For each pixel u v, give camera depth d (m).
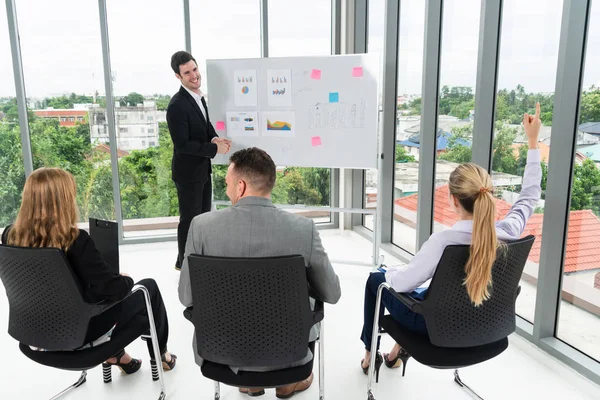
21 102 3.90
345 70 3.36
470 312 1.65
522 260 1.65
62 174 1.65
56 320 1.66
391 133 3.99
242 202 1.56
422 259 1.70
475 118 2.80
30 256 1.56
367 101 3.36
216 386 2.06
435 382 2.25
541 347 2.43
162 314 2.20
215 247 1.56
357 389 2.19
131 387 2.22
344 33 4.33
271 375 1.61
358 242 4.46
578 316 2.30
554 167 2.26
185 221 3.50
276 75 3.48
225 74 3.57
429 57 3.25
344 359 2.46
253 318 1.52
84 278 1.66
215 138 3.51
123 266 3.83
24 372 2.36
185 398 2.14
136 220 4.36
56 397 2.11
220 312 1.53
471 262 1.56
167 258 4.02
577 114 2.22
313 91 3.45
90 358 1.73
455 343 1.67
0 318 2.95
